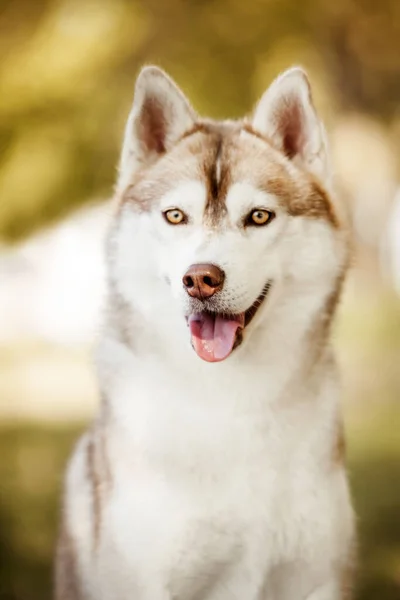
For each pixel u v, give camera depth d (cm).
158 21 1216
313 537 444
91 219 1428
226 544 444
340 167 1722
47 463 1138
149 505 438
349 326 1788
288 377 444
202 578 453
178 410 442
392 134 1689
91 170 1245
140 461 442
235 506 438
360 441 1245
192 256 426
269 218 442
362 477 1043
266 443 438
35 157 1239
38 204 1256
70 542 504
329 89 1442
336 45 1405
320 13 1272
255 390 439
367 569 736
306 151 468
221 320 434
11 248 1367
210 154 457
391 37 1387
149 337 454
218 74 1182
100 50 1209
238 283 423
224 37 1198
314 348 454
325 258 452
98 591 466
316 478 443
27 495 990
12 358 2195
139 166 477
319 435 446
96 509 465
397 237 2041
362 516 888
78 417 1455
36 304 2577
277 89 468
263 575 449
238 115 1171
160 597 445
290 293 450
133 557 441
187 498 436
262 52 1199
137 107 474
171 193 446
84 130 1226
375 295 2039
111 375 468
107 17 1220
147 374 453
